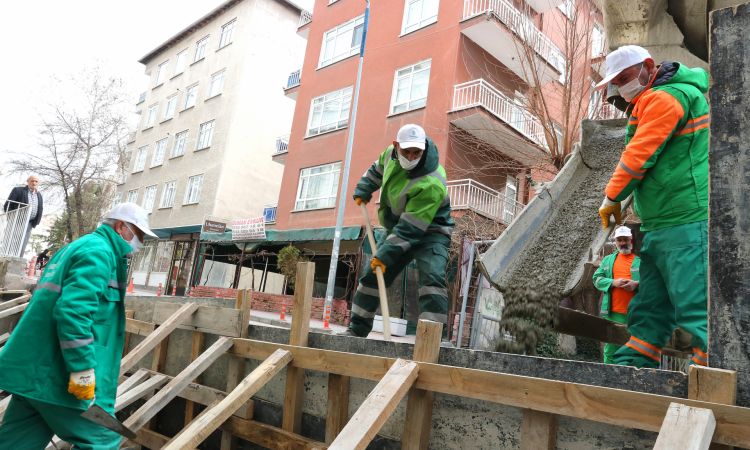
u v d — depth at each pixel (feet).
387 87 56.03
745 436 5.65
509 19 46.96
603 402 6.70
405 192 13.03
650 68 10.40
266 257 66.28
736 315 6.56
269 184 81.76
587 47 41.45
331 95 62.64
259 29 82.17
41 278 9.65
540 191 14.79
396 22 57.57
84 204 96.43
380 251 12.71
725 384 6.05
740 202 6.82
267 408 11.33
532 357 7.89
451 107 49.47
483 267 12.09
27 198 33.60
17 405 9.48
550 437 7.25
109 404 9.82
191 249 79.10
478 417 8.16
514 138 47.67
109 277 9.75
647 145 9.33
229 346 12.23
